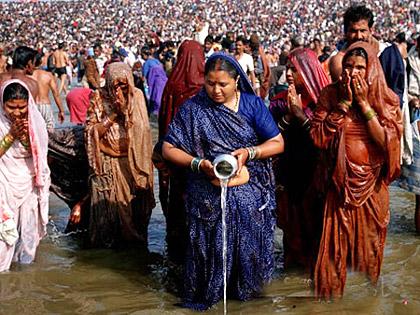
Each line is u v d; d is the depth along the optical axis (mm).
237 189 5180
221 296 5293
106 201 6781
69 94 12133
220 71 4996
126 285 5844
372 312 5121
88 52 29391
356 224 5309
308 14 90250
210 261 5215
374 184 5289
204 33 20281
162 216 8164
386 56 6578
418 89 7098
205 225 5191
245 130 5141
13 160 6133
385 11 81375
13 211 6168
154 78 15789
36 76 10977
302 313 5121
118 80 6512
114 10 99500
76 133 7184
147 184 6840
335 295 5379
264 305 5277
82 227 7273
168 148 5270
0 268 6125
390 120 5168
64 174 7250
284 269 6102
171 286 5816
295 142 5797
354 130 5203
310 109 5895
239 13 96438
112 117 6633
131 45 56719
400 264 6160
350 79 5070
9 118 6047
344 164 5164
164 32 84250
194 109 5195
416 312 5105
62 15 95188
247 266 5254
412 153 6852
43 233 6469
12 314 5203
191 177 5301
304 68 5891
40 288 5754
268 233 5387
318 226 5695
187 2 104000
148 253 6723
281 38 68250
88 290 5723
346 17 6223
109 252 6746
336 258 5328
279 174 5922
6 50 25281
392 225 7422
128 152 6695
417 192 6902
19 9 97000
